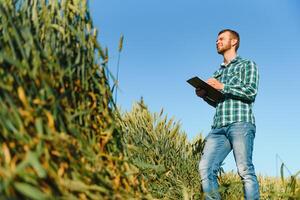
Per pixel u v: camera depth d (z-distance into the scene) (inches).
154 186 113.4
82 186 47.6
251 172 123.9
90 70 63.4
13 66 49.5
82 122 58.7
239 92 125.6
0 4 51.3
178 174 143.3
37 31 57.5
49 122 48.3
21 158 42.9
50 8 61.3
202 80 121.0
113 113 67.6
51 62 54.4
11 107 45.1
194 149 161.5
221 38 143.3
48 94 50.9
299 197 81.7
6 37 51.4
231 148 133.0
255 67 131.0
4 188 37.2
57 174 45.8
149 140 145.6
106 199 51.4
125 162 61.7
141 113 153.9
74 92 59.2
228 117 129.0
